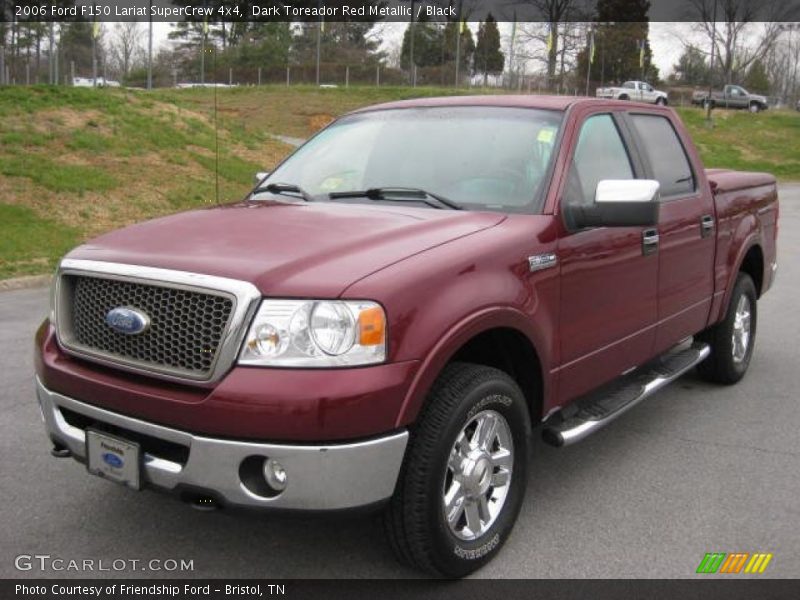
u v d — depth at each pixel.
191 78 58.44
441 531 3.14
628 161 4.62
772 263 6.68
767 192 6.48
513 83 61.19
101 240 3.50
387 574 3.40
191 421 2.88
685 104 60.56
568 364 3.87
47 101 19.80
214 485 2.89
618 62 70.06
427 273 3.08
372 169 4.30
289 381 2.79
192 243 3.25
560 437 3.84
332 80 60.84
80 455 3.29
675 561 3.53
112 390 3.07
